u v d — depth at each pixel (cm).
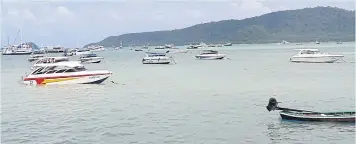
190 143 2780
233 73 8469
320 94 4931
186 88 5759
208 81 6769
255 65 11150
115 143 2798
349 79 6725
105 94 5175
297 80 6738
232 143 2775
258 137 2909
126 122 3416
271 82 6462
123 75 8306
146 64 12619
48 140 2895
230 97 4750
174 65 11944
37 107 4262
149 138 2909
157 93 5225
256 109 3900
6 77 8500
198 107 4069
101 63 13775
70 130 3173
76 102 4547
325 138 2861
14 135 3044
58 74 6038
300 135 2945
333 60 11081
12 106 4366
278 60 13662
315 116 3294
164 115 3684
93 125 3328
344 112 3338
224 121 3403
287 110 3462
